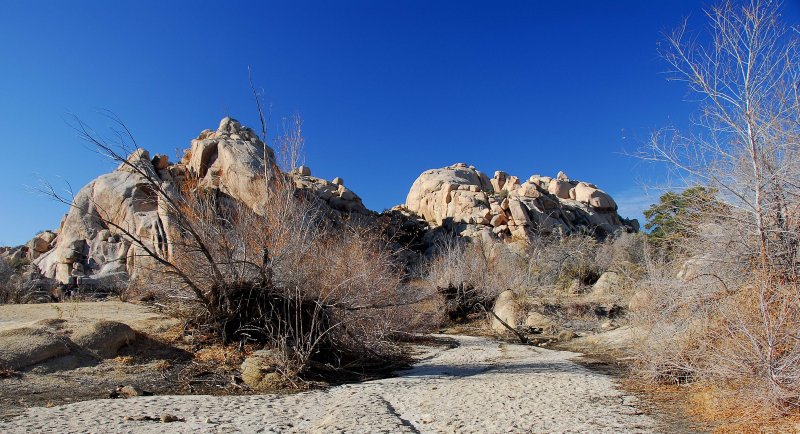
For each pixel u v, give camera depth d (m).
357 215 35.69
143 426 6.24
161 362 9.81
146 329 11.11
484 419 6.62
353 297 11.62
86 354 9.50
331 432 5.94
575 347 15.16
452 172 61.12
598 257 32.03
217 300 11.12
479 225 47.84
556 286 29.80
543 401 7.61
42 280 25.17
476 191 54.00
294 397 8.33
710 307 7.79
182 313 11.52
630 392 8.12
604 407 7.17
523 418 6.63
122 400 7.71
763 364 6.30
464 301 24.61
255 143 30.91
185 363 9.94
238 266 11.22
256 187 12.60
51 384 8.39
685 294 8.20
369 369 11.38
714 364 7.04
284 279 11.09
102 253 29.38
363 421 6.38
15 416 6.62
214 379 9.34
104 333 9.88
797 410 5.95
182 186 12.91
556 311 22.42
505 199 48.94
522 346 15.96
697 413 6.68
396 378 10.27
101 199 30.91
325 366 10.16
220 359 10.17
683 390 7.99
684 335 8.27
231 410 7.24
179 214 10.53
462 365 12.12
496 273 27.41
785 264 7.14
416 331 17.95
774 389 6.02
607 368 10.92
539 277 31.36
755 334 6.56
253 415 6.96
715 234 7.73
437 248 41.97
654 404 7.29
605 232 53.19
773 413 5.98
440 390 8.69
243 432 6.09
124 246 28.28
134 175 31.39
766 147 7.20
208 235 11.53
